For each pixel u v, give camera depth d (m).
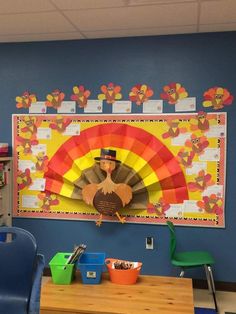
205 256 3.16
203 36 3.42
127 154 3.54
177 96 3.47
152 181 3.51
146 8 2.78
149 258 3.59
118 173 3.54
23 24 3.18
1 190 3.75
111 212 3.52
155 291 2.06
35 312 1.67
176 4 2.70
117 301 1.93
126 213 3.61
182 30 3.34
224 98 3.39
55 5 2.73
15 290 1.70
